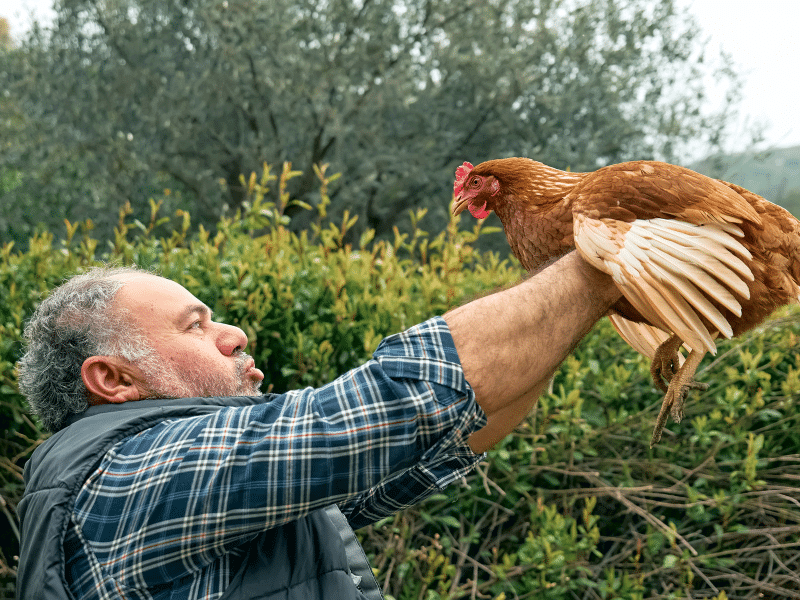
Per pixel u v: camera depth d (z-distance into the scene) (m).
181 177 10.46
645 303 1.04
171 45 10.85
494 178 1.62
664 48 10.13
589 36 10.37
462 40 10.33
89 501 0.96
